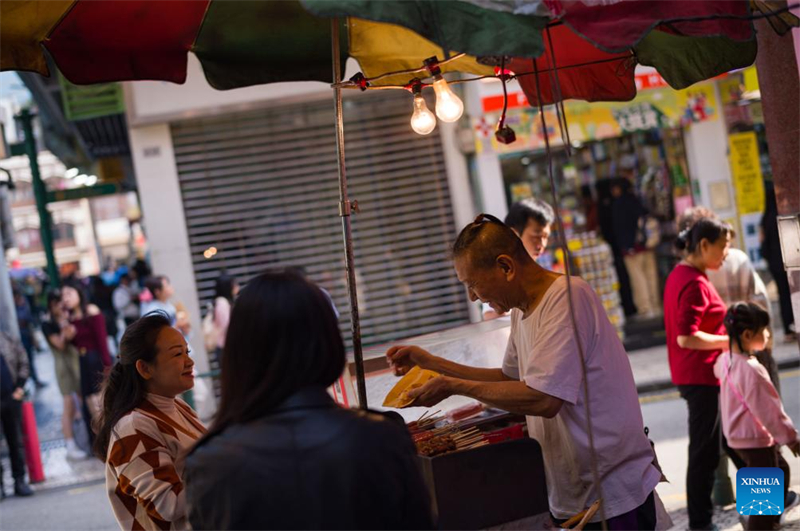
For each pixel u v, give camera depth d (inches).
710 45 169.2
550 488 136.6
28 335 742.5
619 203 491.5
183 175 467.5
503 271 132.2
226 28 164.7
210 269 471.8
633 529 130.1
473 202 481.4
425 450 130.2
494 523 124.8
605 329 130.2
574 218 490.0
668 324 215.5
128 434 129.9
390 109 480.7
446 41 107.8
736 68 169.3
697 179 482.3
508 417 152.9
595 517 128.7
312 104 474.9
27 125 591.2
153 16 155.3
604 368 129.0
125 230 1798.7
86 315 423.2
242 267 473.7
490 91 459.8
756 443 199.0
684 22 120.5
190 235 470.0
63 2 144.5
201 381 404.5
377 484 86.3
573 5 113.0
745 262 234.5
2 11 141.3
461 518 123.3
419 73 178.1
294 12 164.9
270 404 88.2
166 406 136.3
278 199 476.1
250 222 474.3
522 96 462.0
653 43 172.7
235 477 86.3
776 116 173.2
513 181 482.3
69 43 153.9
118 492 131.8
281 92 462.9
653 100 471.2
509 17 110.3
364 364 156.2
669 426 331.0
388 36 172.4
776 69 171.8
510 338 146.1
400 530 87.7
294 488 85.5
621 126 469.4
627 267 496.7
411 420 154.7
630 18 115.9
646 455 133.3
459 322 487.5
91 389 418.9
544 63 178.5
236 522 86.0
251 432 87.6
